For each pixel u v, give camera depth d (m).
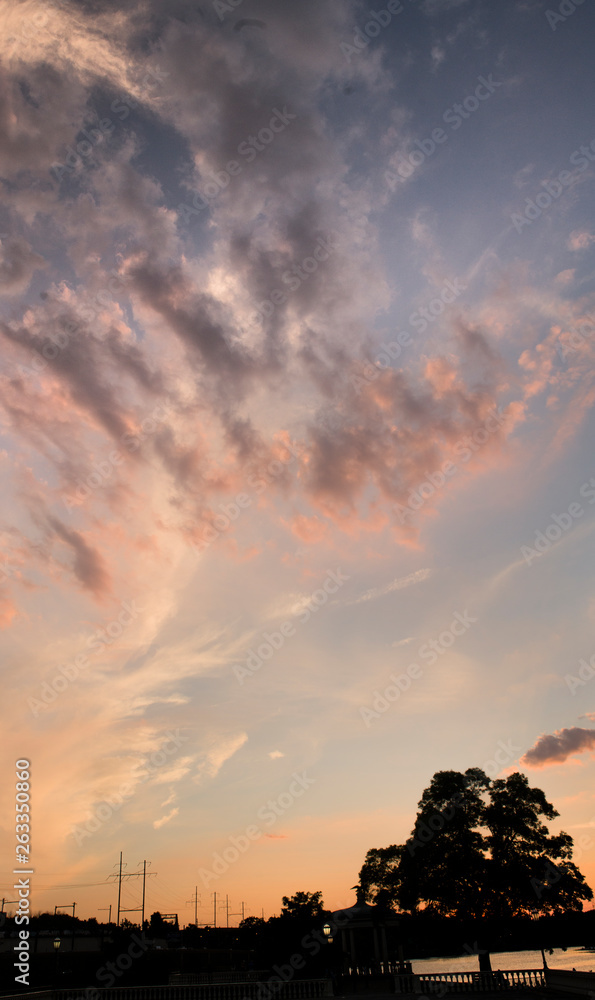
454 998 28.53
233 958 55.12
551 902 37.75
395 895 44.94
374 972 39.31
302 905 36.12
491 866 38.50
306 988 29.47
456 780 42.22
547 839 39.25
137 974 44.91
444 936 40.47
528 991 29.47
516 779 41.44
